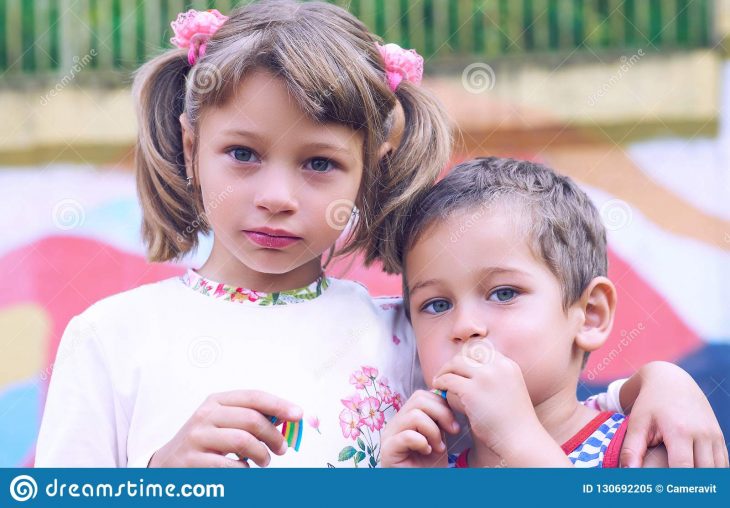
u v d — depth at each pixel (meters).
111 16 5.77
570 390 2.12
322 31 2.13
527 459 1.89
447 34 5.82
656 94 5.74
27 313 5.24
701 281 5.34
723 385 5.06
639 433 2.00
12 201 5.55
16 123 5.69
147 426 2.01
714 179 5.61
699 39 5.82
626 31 5.88
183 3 5.57
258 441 1.82
